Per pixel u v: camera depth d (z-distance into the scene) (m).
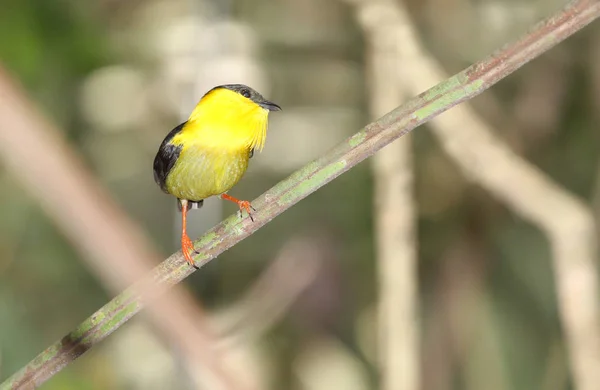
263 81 3.69
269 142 3.87
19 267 3.58
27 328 3.57
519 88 3.62
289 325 3.62
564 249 3.38
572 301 3.37
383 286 3.41
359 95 3.70
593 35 3.59
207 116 3.38
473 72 2.92
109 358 3.62
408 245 3.41
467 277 3.61
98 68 3.56
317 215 3.65
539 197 3.38
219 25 3.59
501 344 3.59
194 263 3.23
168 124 3.71
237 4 3.67
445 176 3.60
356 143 3.22
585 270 3.38
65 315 3.59
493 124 3.62
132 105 3.68
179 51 3.63
